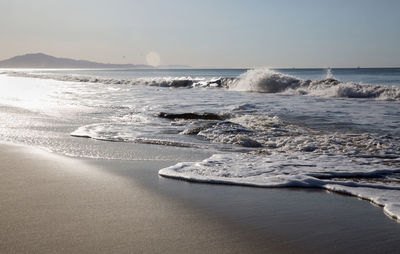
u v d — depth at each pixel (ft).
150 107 50.29
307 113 43.91
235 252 9.80
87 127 33.17
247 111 45.85
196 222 11.88
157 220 11.97
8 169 18.53
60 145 25.41
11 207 12.96
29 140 27.14
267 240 10.61
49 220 11.75
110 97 66.44
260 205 13.76
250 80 85.61
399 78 164.25
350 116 41.22
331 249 10.10
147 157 22.06
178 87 99.45
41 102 56.49
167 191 15.25
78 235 10.63
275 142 27.12
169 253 9.59
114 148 24.66
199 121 37.01
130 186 15.87
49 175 17.47
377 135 29.50
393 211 12.91
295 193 15.39
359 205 13.91
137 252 9.60
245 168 19.21
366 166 20.07
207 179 16.94
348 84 71.67
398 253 9.86
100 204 13.42
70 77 150.61
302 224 11.90
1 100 59.06
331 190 15.85
